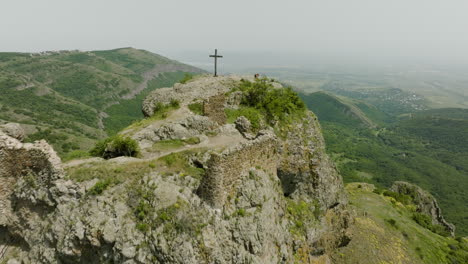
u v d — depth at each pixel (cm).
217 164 1686
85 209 1574
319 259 2945
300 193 3147
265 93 3638
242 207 1812
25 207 1658
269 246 1869
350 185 7812
